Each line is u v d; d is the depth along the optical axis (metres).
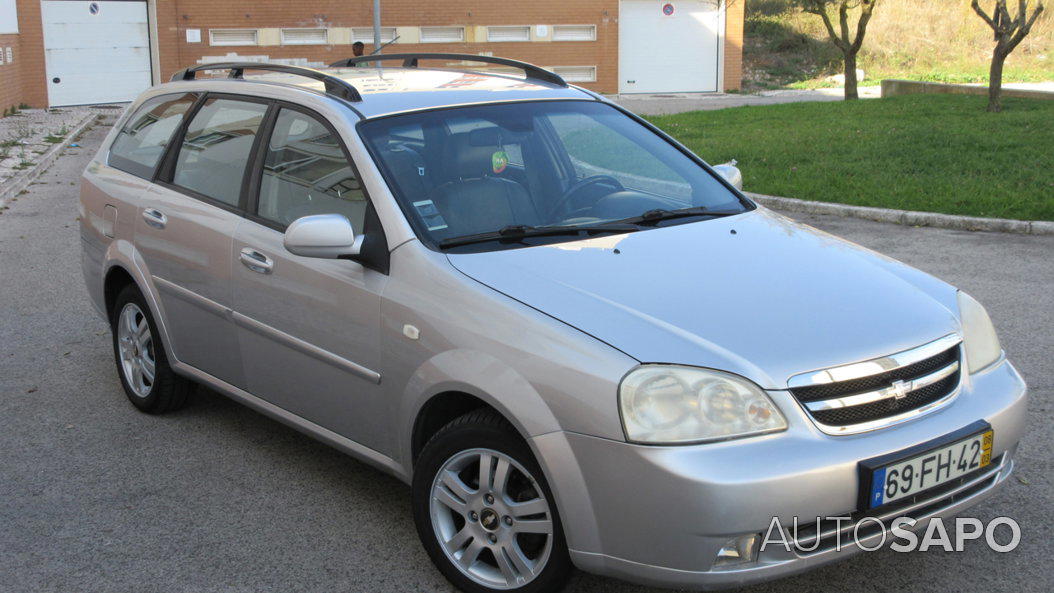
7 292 7.68
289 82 4.51
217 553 3.73
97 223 5.19
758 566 2.82
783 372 2.90
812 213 10.56
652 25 28.92
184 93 5.00
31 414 5.16
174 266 4.57
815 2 22.16
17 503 4.16
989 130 15.07
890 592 3.39
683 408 2.83
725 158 13.88
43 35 23.83
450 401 3.40
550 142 4.23
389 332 3.48
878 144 14.16
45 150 16.22
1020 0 17.47
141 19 25.30
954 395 3.17
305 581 3.53
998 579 3.45
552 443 2.95
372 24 27.50
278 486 4.29
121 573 3.59
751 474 2.75
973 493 3.21
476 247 3.56
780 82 31.33
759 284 3.37
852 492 2.85
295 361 3.97
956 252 8.45
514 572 3.25
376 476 4.39
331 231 3.48
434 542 3.43
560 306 3.14
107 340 6.43
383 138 3.90
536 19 28.27
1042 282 7.36
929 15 34.03
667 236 3.76
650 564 2.86
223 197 4.39
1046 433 4.63
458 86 4.48
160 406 5.04
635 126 4.67
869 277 3.55
